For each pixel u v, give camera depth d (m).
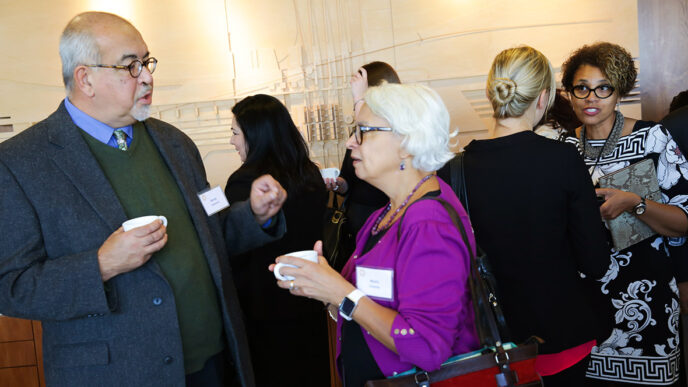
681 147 2.26
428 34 3.77
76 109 1.61
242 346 1.84
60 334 1.52
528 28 3.74
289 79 3.81
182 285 1.64
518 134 1.69
